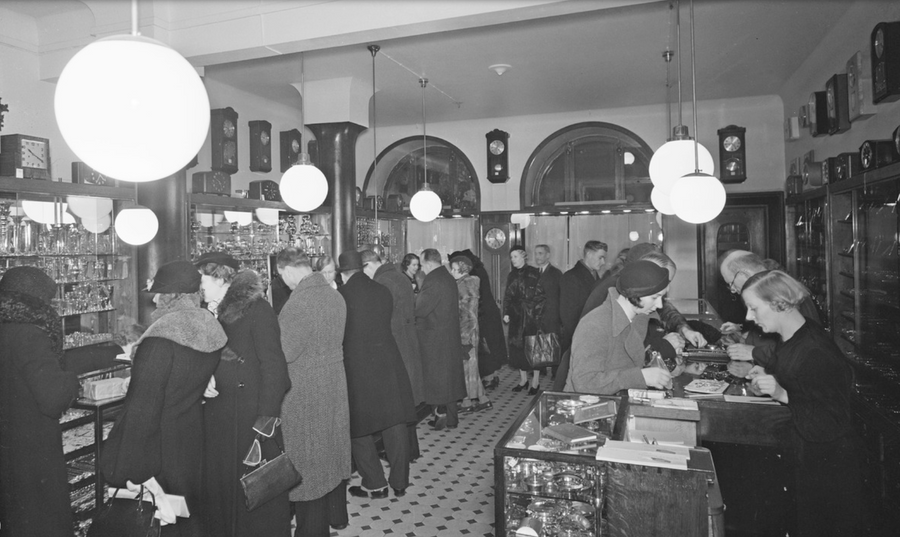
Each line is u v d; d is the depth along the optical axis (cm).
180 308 246
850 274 501
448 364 544
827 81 559
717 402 268
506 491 210
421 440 525
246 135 715
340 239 675
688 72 662
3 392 245
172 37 465
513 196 906
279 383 277
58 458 254
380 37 431
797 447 248
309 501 315
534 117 888
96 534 228
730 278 360
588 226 888
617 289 271
